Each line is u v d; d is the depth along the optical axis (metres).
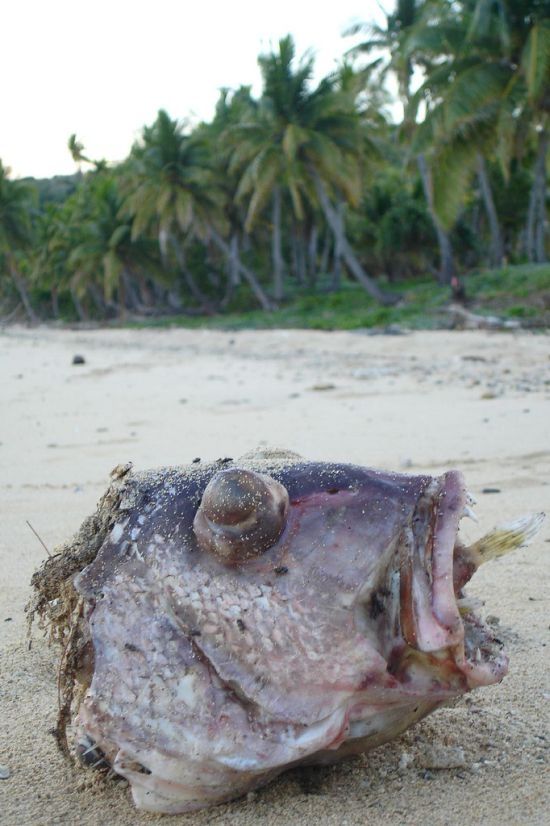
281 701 0.58
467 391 2.76
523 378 3.14
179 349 5.79
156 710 0.58
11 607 1.00
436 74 6.03
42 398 3.07
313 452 1.85
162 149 10.23
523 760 0.67
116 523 0.64
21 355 5.49
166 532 0.62
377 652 0.58
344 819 0.60
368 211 11.35
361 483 0.60
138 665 0.59
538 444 1.83
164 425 2.34
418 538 0.58
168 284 12.12
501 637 0.88
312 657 0.58
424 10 7.16
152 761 0.58
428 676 0.58
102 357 5.10
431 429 2.07
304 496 0.60
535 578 1.04
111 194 12.13
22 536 1.28
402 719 0.62
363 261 12.34
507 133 5.85
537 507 1.32
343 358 4.40
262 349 5.35
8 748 0.72
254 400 2.76
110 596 0.61
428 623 0.56
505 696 0.77
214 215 10.66
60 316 16.84
